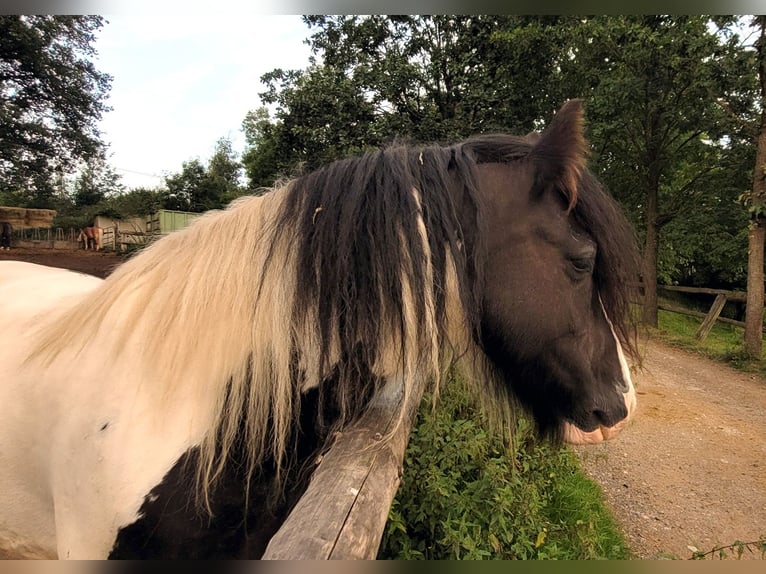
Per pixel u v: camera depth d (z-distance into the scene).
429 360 1.06
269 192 1.27
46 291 1.65
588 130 8.39
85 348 1.22
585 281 1.15
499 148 1.23
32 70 9.50
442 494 1.92
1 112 8.95
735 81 7.17
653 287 10.82
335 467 1.00
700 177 10.47
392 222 1.06
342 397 1.11
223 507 1.08
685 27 7.27
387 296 1.04
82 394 1.15
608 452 4.16
